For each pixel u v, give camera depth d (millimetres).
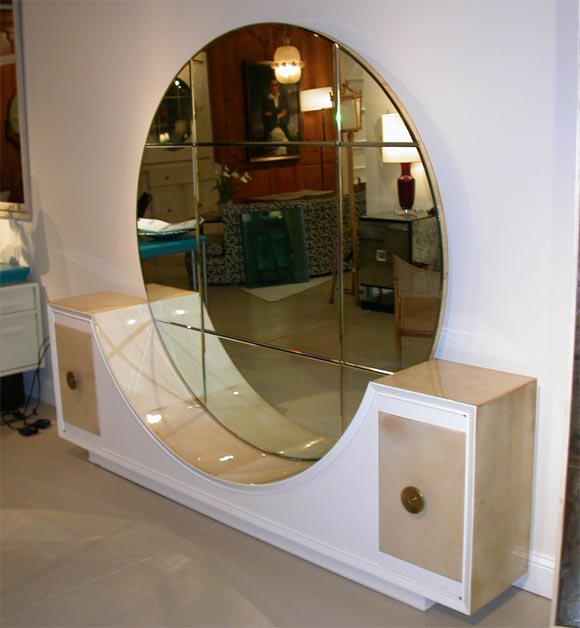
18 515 2988
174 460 2910
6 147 3975
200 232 2928
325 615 2336
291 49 2496
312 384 2652
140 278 3412
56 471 3354
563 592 2119
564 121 2086
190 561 2643
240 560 2641
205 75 2777
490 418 2061
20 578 2582
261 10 2715
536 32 2090
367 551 2355
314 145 2484
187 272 3025
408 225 2314
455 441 2064
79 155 3566
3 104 3922
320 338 2594
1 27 3795
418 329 2359
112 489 3178
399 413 2176
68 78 3521
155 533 2828
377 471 2268
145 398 3084
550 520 2312
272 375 2779
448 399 2061
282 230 2625
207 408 3053
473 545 2098
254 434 2883
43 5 3562
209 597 2443
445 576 2166
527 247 2209
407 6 2320
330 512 2432
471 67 2225
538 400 2268
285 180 2588
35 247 3969
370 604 2381
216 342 2963
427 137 2357
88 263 3666
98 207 3531
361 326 2475
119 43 3236
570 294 2143
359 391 2523
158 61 3096
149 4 3076
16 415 3943
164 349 3225
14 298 3879
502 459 2145
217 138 2777
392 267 2371
